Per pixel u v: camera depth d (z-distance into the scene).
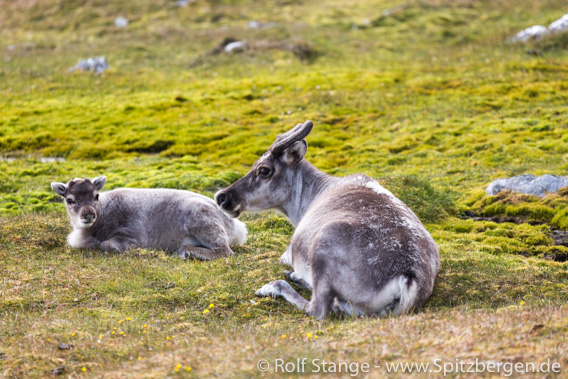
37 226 17.92
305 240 12.46
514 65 45.00
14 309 12.47
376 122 36.09
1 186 26.03
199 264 15.16
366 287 10.98
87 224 16.14
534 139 30.25
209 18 68.06
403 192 21.02
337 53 54.88
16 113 39.44
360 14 69.69
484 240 17.84
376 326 9.97
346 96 41.19
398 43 58.28
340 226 11.41
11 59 54.75
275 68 50.38
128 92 44.59
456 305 12.38
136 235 16.94
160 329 11.44
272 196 14.60
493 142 30.06
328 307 11.33
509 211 20.52
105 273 14.40
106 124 37.31
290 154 14.32
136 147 33.59
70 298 13.03
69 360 9.88
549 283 13.51
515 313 10.31
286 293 12.68
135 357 9.73
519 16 64.06
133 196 17.36
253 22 65.81
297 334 10.46
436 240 17.95
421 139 32.22
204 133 35.28
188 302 12.93
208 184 25.06
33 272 14.52
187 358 9.05
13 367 9.58
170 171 28.28
